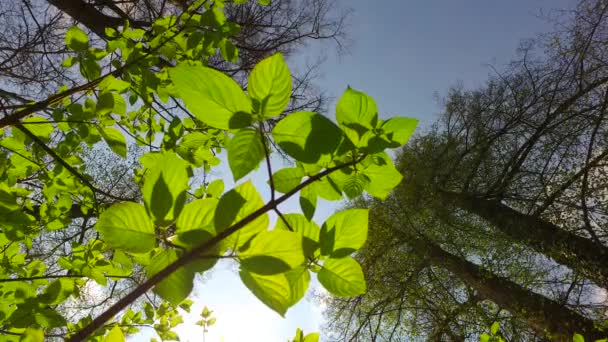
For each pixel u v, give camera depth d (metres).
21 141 0.82
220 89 0.30
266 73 0.30
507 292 3.79
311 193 0.38
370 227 4.59
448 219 4.43
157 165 0.30
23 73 2.24
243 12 2.82
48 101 0.69
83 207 1.21
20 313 0.79
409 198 4.66
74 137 0.90
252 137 0.31
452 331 4.30
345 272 0.36
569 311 3.48
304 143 0.31
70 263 0.98
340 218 0.36
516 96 4.54
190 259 0.28
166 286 0.29
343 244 0.36
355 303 4.62
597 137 3.87
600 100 3.92
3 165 0.85
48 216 1.02
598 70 4.04
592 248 3.40
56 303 0.86
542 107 4.38
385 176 0.37
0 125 0.64
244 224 0.29
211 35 0.94
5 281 0.80
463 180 4.82
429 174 4.68
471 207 4.34
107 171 2.88
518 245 3.89
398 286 4.48
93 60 0.82
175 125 1.09
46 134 0.84
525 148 4.43
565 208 3.81
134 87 0.99
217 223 0.30
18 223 0.80
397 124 0.36
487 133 4.70
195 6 0.99
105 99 0.72
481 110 4.75
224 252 0.30
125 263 0.91
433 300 4.44
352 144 0.35
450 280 4.60
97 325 0.26
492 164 4.70
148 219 0.31
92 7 2.37
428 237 4.52
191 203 0.31
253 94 0.31
